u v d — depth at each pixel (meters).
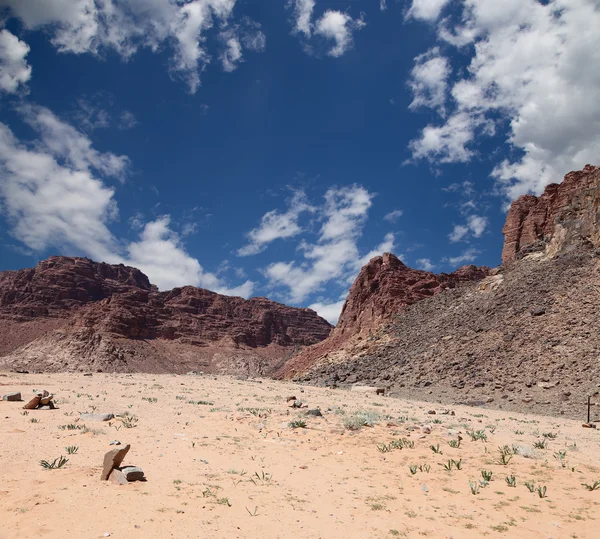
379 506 11.20
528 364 47.62
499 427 24.44
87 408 22.94
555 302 57.88
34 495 10.19
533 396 40.91
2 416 19.31
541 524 10.48
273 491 11.83
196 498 10.84
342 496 11.87
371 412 25.53
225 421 20.83
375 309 102.31
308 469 14.05
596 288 55.38
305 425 19.75
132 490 10.97
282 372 111.44
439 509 11.24
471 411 34.78
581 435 23.94
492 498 12.09
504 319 60.91
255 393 37.84
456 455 16.08
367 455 15.83
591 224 70.75
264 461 14.61
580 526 10.41
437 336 69.88
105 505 9.91
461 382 49.47
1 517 8.96
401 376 59.72
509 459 15.62
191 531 9.04
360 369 71.81
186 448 15.57
